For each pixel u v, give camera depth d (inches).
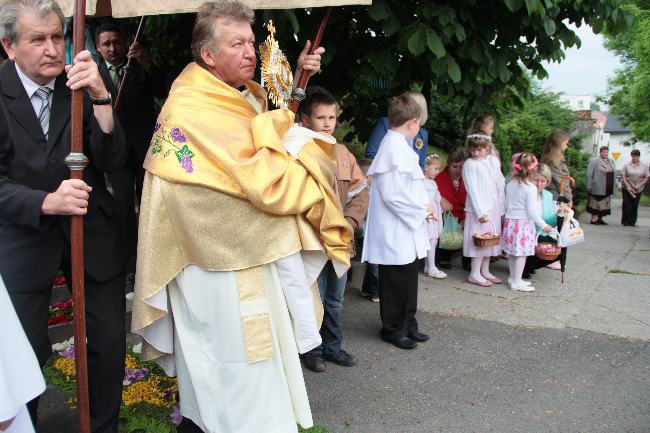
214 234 88.0
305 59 107.9
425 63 210.5
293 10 165.0
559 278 248.1
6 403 55.7
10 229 93.9
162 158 88.4
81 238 86.8
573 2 217.5
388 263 164.4
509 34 217.0
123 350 103.7
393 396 139.7
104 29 156.4
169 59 205.6
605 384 146.7
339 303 155.3
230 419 90.7
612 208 746.2
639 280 245.8
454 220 254.5
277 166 87.2
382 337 173.6
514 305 208.5
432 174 239.0
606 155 514.0
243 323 89.5
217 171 86.5
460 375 151.3
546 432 124.0
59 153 93.7
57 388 138.6
